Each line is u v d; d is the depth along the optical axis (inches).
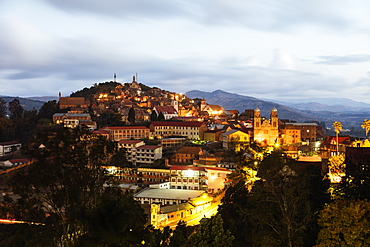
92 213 1289.4
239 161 4503.0
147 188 4793.3
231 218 2434.8
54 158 1601.9
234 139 6279.5
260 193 2123.5
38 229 1524.4
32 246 1465.3
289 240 1733.5
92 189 1690.5
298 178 2119.8
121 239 1275.8
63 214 1611.7
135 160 6013.8
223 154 5905.5
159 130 7381.9
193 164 5625.0
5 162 6117.1
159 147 6072.8
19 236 1505.9
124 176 5319.9
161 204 4151.1
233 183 4448.8
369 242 1550.2
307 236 1882.4
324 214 1683.1
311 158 4106.8
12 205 1603.1
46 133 1669.5
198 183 4982.8
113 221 1272.1
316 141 7130.9
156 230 2561.5
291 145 6378.0
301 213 1888.5
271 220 1961.1
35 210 1594.5
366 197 1899.6
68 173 1599.4
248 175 4259.4
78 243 1300.4
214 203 4365.2
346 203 1684.3
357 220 1569.9
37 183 1551.4
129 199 1686.8
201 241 1888.5
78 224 1524.4
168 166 5428.2
